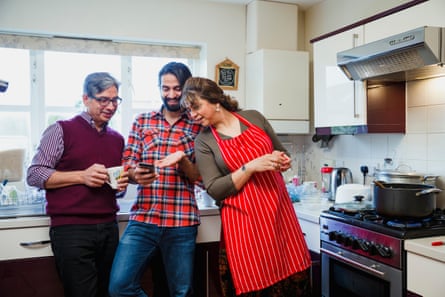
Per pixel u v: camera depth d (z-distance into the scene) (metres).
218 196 1.76
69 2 2.95
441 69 2.15
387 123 2.51
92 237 1.90
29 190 2.58
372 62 2.28
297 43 3.46
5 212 2.34
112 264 1.97
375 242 1.96
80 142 1.92
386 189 1.97
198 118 1.78
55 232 1.89
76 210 1.88
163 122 1.99
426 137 2.41
